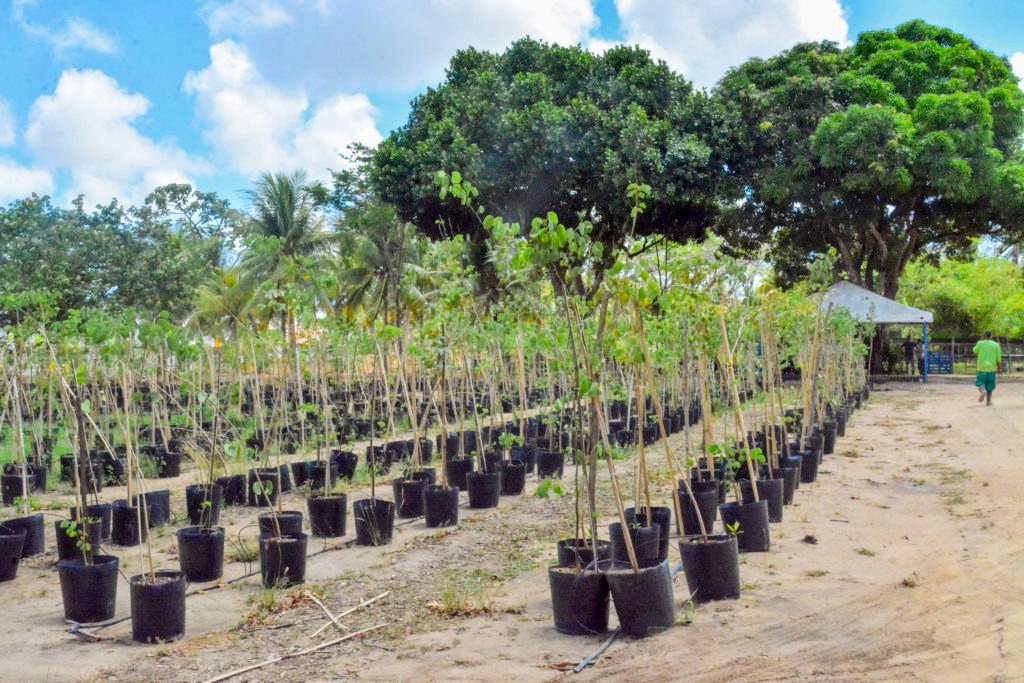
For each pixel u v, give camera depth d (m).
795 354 13.23
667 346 11.53
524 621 5.96
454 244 10.73
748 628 5.58
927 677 4.68
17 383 11.23
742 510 7.61
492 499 10.47
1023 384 31.61
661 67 28.02
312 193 35.53
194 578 7.25
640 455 7.00
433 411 18.97
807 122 29.03
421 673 5.04
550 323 8.81
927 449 14.27
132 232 29.80
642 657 5.13
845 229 32.22
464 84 27.78
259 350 14.45
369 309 37.38
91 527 7.73
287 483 11.61
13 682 5.04
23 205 28.05
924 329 33.25
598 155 25.00
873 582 6.57
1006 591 6.18
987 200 29.31
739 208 31.09
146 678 5.09
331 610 6.39
